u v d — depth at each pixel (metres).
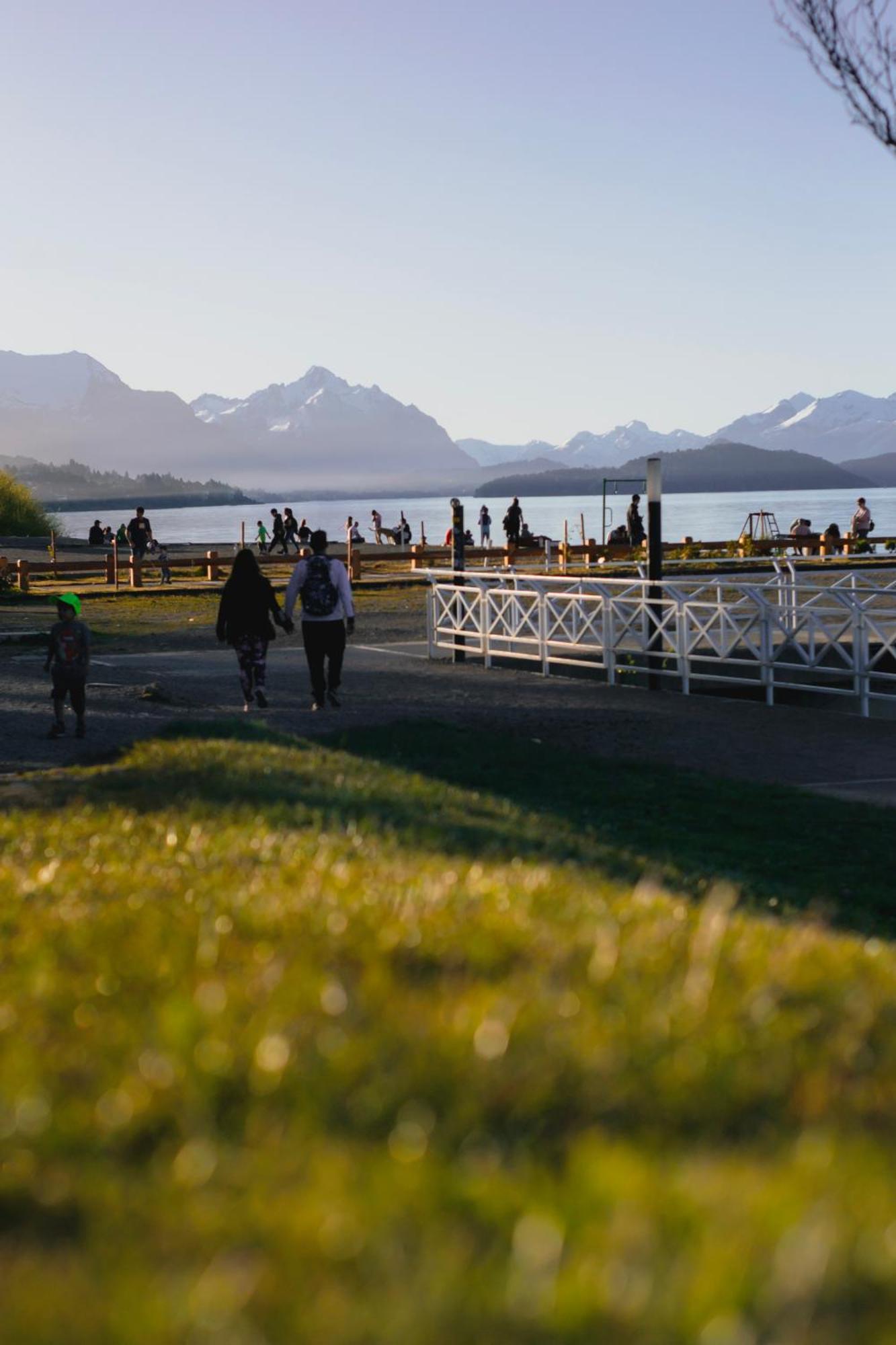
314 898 5.25
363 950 4.41
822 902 8.14
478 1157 2.81
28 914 5.32
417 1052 3.36
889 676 16.19
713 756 13.86
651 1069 3.34
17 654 23.44
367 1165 2.76
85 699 17.08
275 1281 2.21
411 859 6.85
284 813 8.35
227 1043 3.39
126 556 57.59
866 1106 3.31
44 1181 2.73
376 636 28.47
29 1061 3.39
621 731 15.36
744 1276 2.17
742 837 10.23
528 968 4.30
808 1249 2.23
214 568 44.44
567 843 8.73
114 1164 2.84
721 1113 3.19
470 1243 2.35
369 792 9.64
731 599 31.91
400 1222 2.43
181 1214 2.53
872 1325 2.10
